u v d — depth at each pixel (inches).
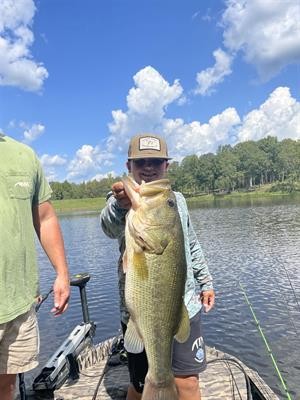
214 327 147.0
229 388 65.5
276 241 349.4
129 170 56.4
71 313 182.5
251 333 138.8
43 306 196.4
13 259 40.8
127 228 38.7
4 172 41.5
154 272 38.8
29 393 68.0
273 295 182.1
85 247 415.8
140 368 51.7
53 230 47.8
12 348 41.4
